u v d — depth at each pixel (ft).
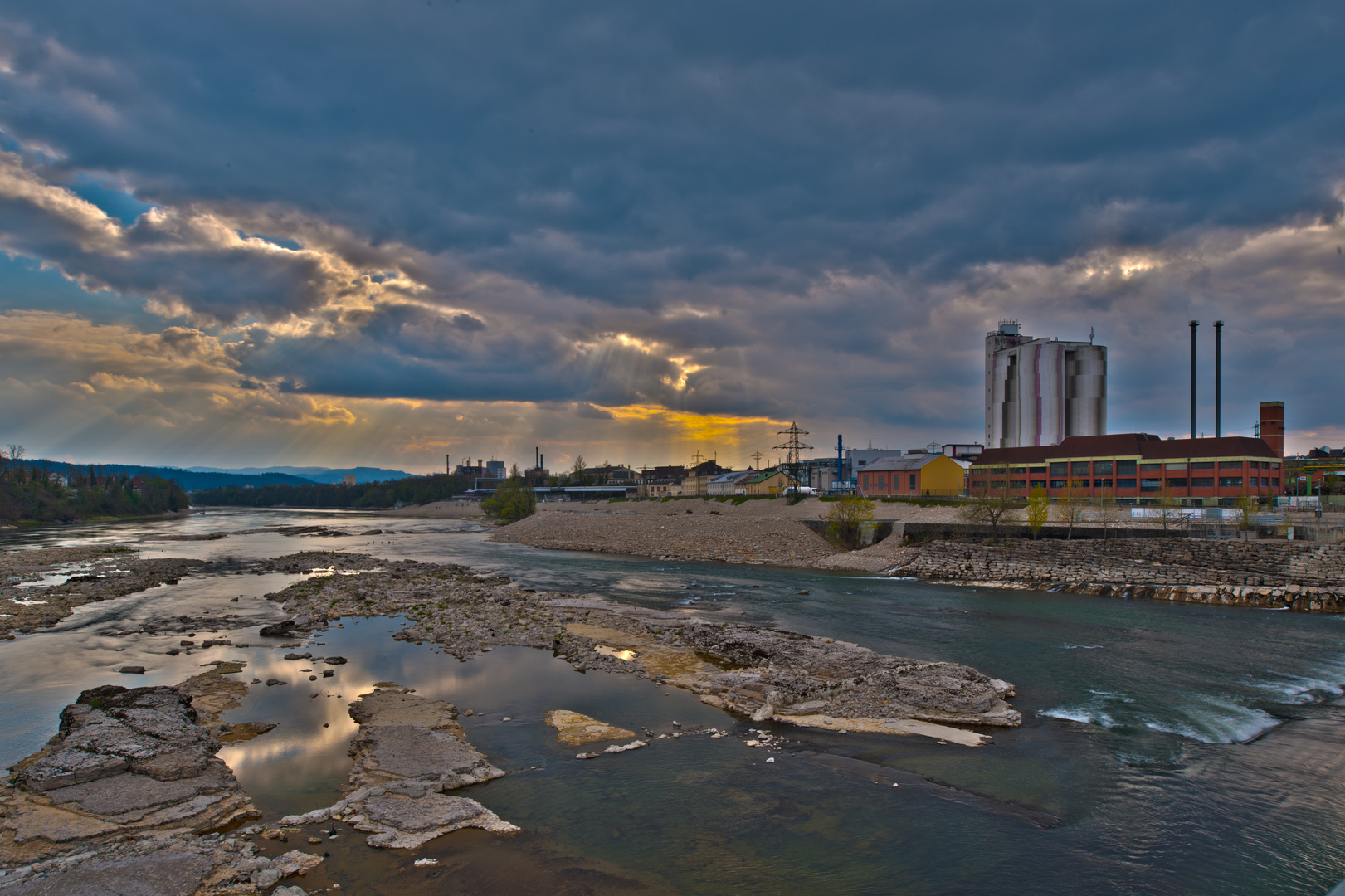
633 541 349.00
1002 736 92.53
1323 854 63.87
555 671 121.29
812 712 100.53
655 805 72.54
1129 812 71.72
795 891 57.77
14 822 64.13
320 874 58.54
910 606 183.62
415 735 87.56
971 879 59.82
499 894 56.49
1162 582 198.18
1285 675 119.03
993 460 391.04
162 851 60.03
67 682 112.47
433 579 227.20
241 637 145.38
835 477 596.29
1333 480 368.48
